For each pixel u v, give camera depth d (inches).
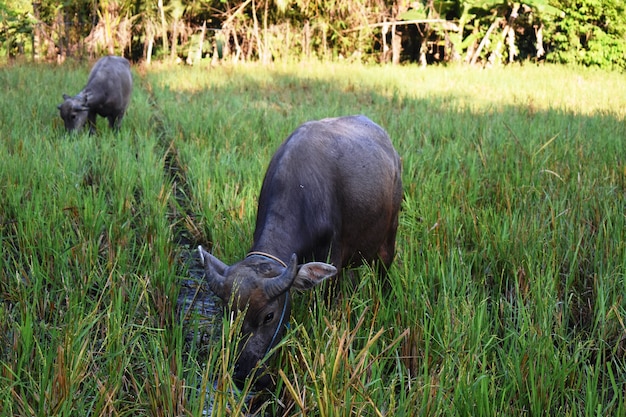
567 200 255.9
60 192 252.1
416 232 231.9
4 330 162.2
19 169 276.7
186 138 389.4
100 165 312.0
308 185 162.7
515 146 339.0
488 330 163.0
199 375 160.1
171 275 194.7
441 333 159.6
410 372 156.3
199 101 517.7
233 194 261.9
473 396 134.3
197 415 126.2
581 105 543.2
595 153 326.0
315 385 123.3
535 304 174.7
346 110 476.4
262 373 139.9
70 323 144.2
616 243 208.1
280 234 156.2
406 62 1039.6
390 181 185.8
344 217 172.7
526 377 144.5
